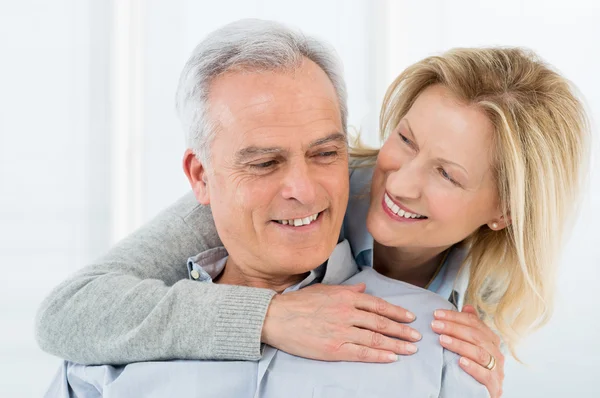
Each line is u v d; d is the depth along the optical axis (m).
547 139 1.55
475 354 1.35
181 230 1.70
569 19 3.98
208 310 1.36
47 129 3.95
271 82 1.35
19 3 3.91
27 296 3.87
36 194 3.93
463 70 1.53
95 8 3.96
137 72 4.00
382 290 1.51
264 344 1.39
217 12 4.06
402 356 1.32
